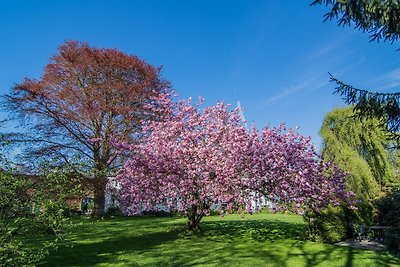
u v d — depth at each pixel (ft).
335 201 34.78
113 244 31.89
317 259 25.81
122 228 43.19
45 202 18.04
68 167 19.93
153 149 36.76
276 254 27.61
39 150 60.75
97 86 67.87
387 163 46.19
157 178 35.65
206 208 36.70
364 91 21.35
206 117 38.65
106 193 54.70
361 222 35.37
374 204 37.29
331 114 50.55
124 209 43.39
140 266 23.99
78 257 26.30
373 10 19.20
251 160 33.60
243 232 38.47
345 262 24.90
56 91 67.82
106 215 63.16
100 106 65.87
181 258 26.35
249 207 34.06
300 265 24.03
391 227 30.91
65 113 66.18
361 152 47.78
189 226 38.73
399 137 22.85
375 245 31.63
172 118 40.75
